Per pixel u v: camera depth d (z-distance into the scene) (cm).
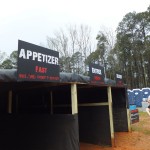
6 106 736
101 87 703
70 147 466
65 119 483
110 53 3112
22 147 589
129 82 3503
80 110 726
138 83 3512
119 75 773
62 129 486
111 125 656
